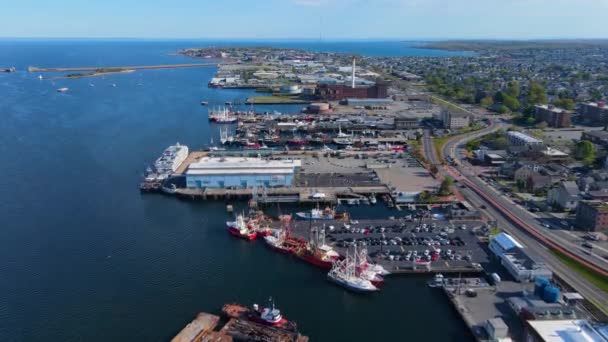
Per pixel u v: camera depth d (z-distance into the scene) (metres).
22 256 128.50
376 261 124.75
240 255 132.00
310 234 142.38
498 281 114.38
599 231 140.75
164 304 107.62
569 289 110.06
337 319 103.12
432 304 108.31
